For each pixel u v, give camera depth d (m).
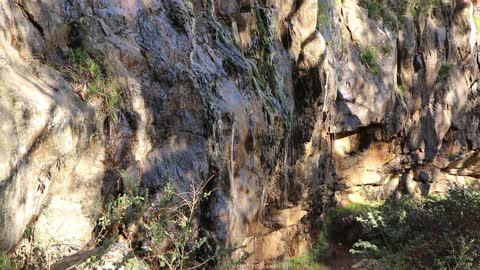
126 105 4.41
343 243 11.63
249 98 6.54
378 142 13.28
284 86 8.49
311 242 11.10
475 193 9.39
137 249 4.07
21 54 3.75
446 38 15.12
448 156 15.56
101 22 4.66
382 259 8.45
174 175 4.68
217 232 4.97
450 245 8.05
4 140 2.87
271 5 8.66
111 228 4.00
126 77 4.49
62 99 3.63
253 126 6.30
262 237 8.78
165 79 4.95
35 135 3.17
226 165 5.45
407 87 13.85
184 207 4.61
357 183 13.13
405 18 13.94
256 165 6.66
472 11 16.22
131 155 4.35
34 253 3.26
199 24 6.48
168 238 4.27
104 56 4.41
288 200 9.58
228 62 6.51
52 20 4.24
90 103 4.06
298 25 9.29
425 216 9.16
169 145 4.79
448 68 15.16
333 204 12.57
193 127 5.03
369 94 12.19
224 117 5.52
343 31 12.16
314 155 10.23
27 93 3.25
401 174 14.51
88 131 3.87
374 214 10.18
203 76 5.55
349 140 12.94
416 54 14.29
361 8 12.96
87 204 3.86
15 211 2.95
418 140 14.34
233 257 5.45
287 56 8.98
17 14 3.82
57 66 4.07
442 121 14.80
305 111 9.43
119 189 4.18
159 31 5.34
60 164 3.53
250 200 6.13
